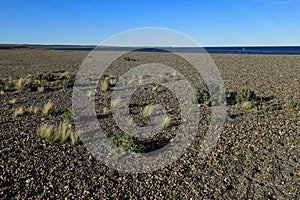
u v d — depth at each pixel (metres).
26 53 58.34
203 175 5.78
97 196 5.04
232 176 5.71
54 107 11.33
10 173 5.77
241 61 34.28
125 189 5.28
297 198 4.89
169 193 5.15
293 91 13.77
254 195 5.05
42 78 18.67
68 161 6.38
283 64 29.25
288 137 7.60
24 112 10.46
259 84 16.17
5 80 17.89
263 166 6.07
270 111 10.12
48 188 5.27
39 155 6.66
